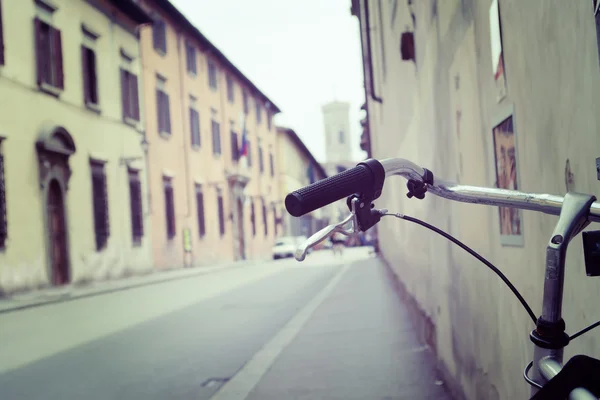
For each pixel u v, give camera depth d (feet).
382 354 20.01
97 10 66.59
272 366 19.62
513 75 7.68
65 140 57.62
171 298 45.44
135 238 73.36
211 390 17.16
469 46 10.39
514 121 7.69
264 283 56.95
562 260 3.45
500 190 4.10
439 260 15.84
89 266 61.21
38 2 55.16
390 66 31.09
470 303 11.39
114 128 69.26
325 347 22.15
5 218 48.37
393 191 35.96
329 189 3.80
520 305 7.75
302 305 36.99
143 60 79.20
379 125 46.75
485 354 10.10
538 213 6.89
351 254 130.52
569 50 5.68
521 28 7.24
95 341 26.81
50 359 23.13
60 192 57.16
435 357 17.67
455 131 12.17
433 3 14.42
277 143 168.25
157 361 21.76
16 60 51.67
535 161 6.91
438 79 14.16
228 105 119.44
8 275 48.24
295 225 183.32
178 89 92.17
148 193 78.07
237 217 121.80
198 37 100.01
